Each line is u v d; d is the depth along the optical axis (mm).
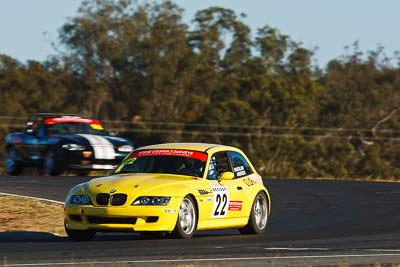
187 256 28891
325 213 57031
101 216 35250
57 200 56594
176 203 35531
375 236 39656
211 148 40750
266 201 43344
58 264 26188
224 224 39219
